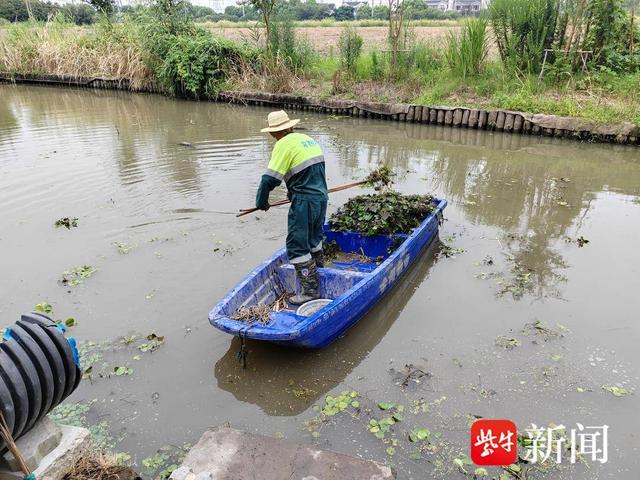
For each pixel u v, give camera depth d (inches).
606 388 156.9
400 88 577.6
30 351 105.5
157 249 247.6
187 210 294.5
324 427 144.1
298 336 157.0
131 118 567.2
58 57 823.7
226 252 243.4
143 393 157.2
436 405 151.2
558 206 303.4
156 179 349.1
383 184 268.4
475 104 509.4
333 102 579.8
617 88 479.8
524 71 528.7
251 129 504.7
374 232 227.0
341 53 634.2
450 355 172.7
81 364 168.9
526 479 127.2
